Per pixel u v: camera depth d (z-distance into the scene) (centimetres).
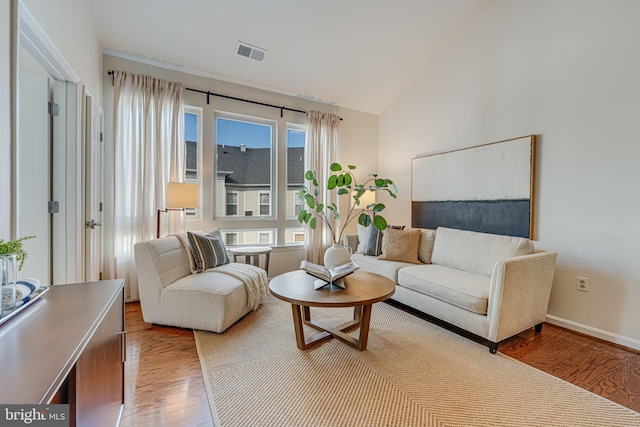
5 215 129
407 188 443
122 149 312
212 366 192
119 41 304
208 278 261
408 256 334
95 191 272
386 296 208
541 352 217
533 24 285
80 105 226
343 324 255
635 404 160
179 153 339
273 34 317
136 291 319
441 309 252
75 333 89
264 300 326
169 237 282
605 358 209
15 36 134
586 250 250
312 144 435
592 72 245
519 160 295
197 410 151
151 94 324
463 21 339
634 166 224
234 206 398
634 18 223
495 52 320
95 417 96
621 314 230
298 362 198
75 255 220
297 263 437
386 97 460
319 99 448
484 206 330
